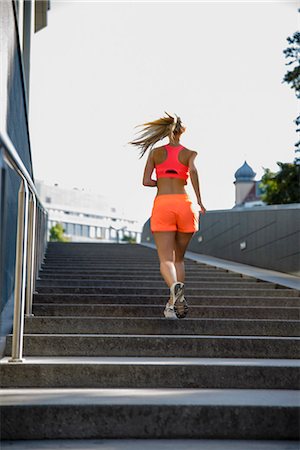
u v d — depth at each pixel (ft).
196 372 14.35
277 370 14.40
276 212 39.81
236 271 34.91
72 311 20.29
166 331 18.56
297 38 89.30
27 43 54.80
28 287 19.06
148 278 30.94
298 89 90.07
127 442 11.91
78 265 37.91
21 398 12.69
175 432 12.20
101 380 14.25
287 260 37.81
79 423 12.10
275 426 12.26
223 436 12.24
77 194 309.63
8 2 20.42
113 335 17.16
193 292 25.43
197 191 19.94
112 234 333.62
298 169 91.45
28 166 42.80
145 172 20.24
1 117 19.21
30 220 18.84
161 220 19.66
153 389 14.01
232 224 49.01
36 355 16.30
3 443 11.75
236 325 18.62
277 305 23.02
